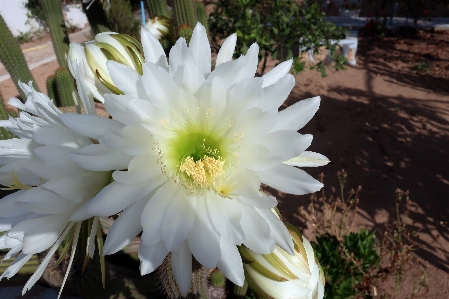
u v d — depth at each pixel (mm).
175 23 433
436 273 483
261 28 681
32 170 153
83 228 187
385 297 428
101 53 183
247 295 392
